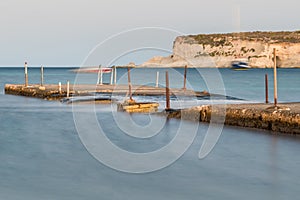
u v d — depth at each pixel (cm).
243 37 18700
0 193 1586
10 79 11950
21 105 4778
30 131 3020
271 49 18300
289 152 2220
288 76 12512
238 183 1722
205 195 1580
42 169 1934
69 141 2630
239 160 2091
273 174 1839
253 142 2480
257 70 16850
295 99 5744
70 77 13350
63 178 1792
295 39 18900
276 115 2755
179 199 1540
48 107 4538
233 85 8812
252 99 5644
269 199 1538
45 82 10100
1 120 3609
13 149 2378
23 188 1650
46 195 1574
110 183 1725
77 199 1537
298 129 2611
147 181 1755
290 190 1628
